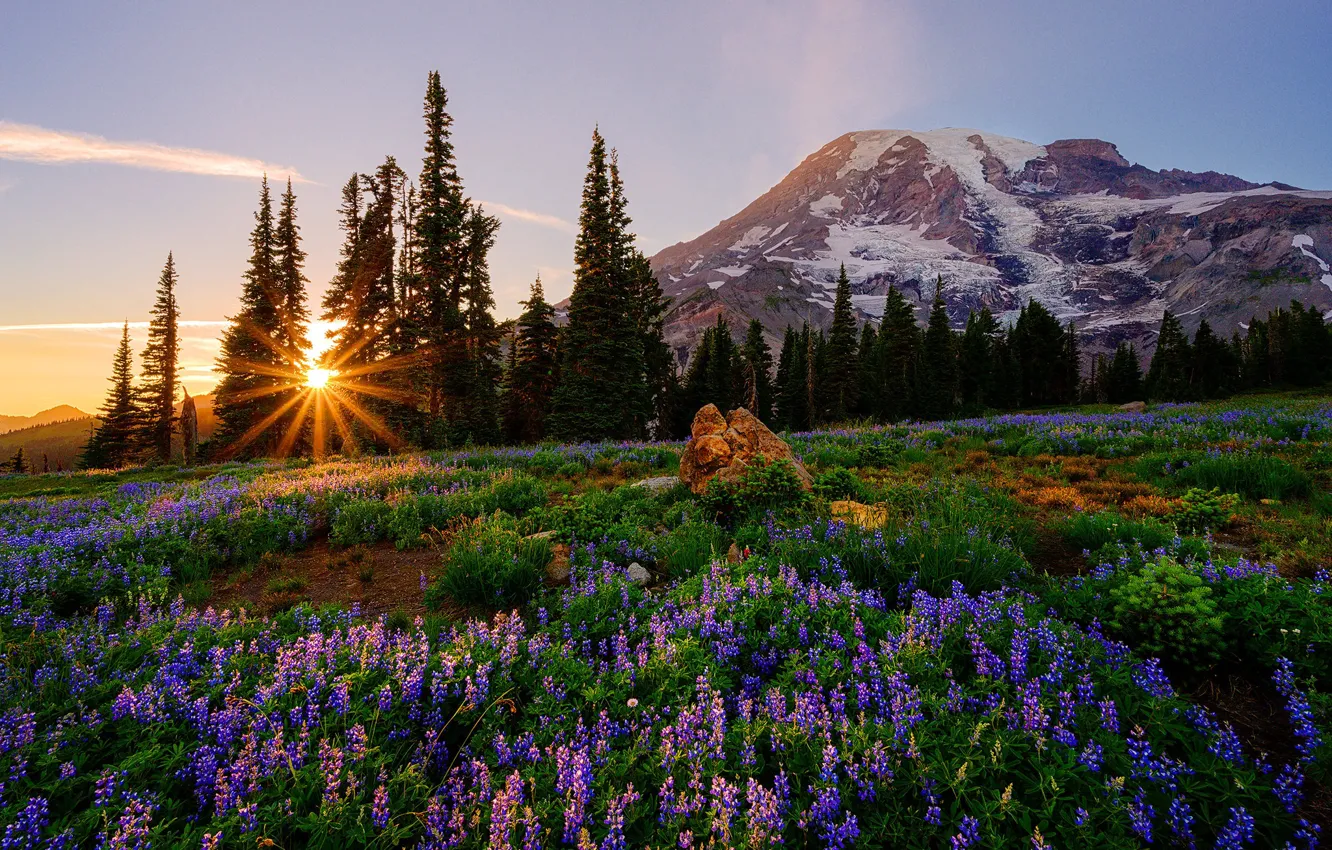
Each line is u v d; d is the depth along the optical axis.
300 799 2.94
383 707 3.66
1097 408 50.84
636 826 2.85
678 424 56.19
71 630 5.22
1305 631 3.74
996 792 2.73
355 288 38.97
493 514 9.33
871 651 3.91
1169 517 7.45
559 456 17.86
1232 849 2.49
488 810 2.87
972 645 3.88
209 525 9.27
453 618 5.88
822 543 6.24
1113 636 4.39
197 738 3.53
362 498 11.28
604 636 4.89
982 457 13.66
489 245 41.53
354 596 6.78
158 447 54.47
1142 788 2.77
